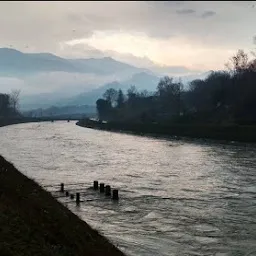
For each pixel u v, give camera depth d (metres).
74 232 24.11
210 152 88.50
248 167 64.62
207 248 27.67
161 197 43.41
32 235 19.31
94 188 47.56
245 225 32.81
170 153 87.62
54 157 78.50
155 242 28.84
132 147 101.75
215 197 43.25
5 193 24.44
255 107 135.62
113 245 26.70
